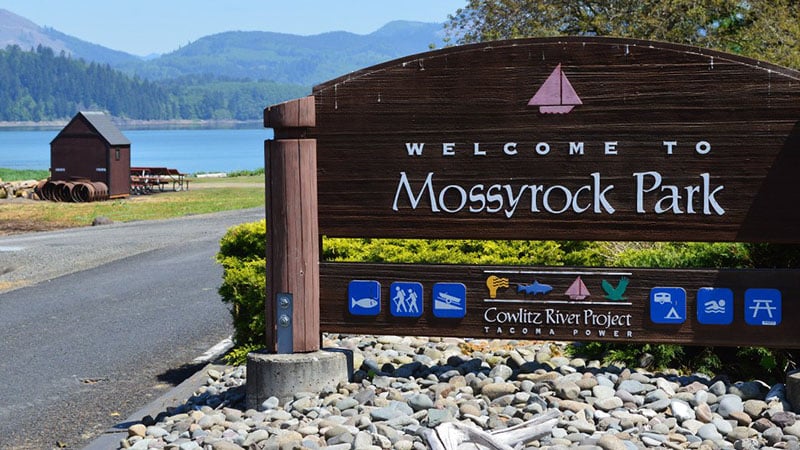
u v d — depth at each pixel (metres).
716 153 6.07
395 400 6.11
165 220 28.11
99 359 9.72
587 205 6.23
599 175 6.21
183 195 40.12
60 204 35.53
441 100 6.36
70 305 13.18
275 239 6.49
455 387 6.28
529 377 6.38
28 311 12.79
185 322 11.64
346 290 6.55
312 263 6.51
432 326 6.49
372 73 6.41
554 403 5.84
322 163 6.50
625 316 6.25
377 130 6.43
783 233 6.05
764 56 18.00
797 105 5.97
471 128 6.33
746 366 6.85
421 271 6.47
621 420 5.56
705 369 6.77
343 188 6.49
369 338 8.25
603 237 6.23
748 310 6.12
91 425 7.39
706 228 6.12
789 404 5.75
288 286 6.48
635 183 6.18
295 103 6.40
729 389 6.05
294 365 6.34
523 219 6.32
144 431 6.16
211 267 16.88
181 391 7.62
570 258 9.02
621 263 7.75
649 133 6.13
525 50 6.23
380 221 6.47
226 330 11.05
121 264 17.72
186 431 6.07
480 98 6.31
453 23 24.72
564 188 6.25
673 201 6.14
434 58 6.34
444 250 9.25
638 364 6.86
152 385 8.61
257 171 64.50
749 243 6.90
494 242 9.37
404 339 8.20
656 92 6.11
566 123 6.22
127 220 28.80
